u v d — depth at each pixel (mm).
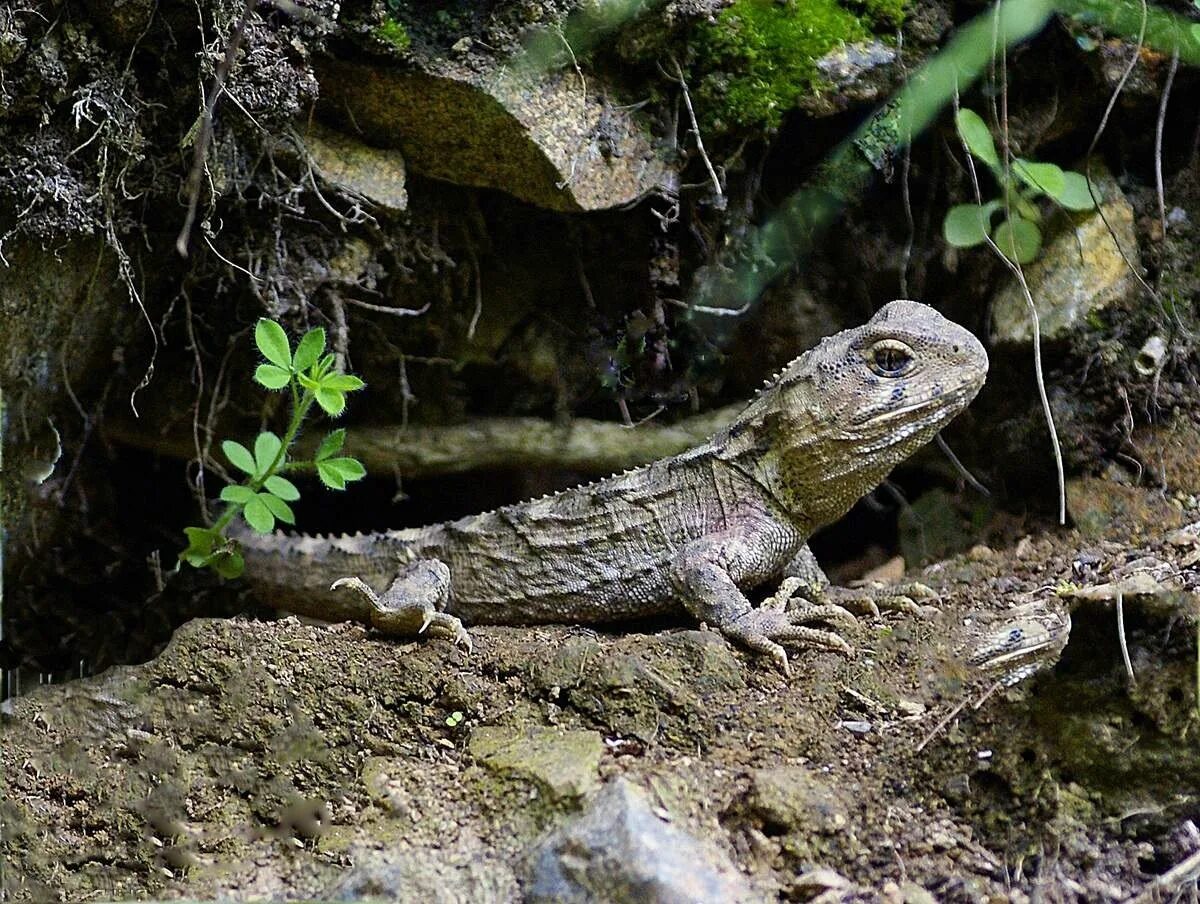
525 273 6156
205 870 4066
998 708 4086
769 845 3879
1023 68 5965
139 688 4566
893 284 6273
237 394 6148
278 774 4320
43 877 4109
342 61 5098
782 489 5098
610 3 5195
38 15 4395
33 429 5699
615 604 5141
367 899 3760
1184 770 4008
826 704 4352
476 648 4645
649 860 3572
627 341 6289
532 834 3891
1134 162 6141
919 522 6414
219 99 4930
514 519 5301
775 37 5543
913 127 5793
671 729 4254
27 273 4855
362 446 6414
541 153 5285
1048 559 5516
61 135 4691
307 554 5645
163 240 5406
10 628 6340
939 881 3859
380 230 5562
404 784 4199
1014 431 6047
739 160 5809
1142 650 3928
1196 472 5750
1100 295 5867
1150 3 5738
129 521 6648
